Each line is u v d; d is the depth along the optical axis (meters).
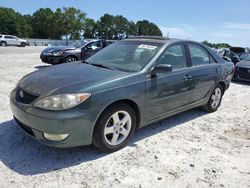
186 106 5.03
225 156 4.04
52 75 3.89
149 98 4.11
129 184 3.18
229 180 3.43
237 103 7.20
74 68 4.26
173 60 4.64
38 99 3.35
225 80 6.07
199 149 4.19
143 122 4.19
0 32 80.81
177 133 4.73
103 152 3.83
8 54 18.48
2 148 3.75
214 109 6.08
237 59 14.45
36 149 3.78
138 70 4.06
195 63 5.18
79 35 82.19
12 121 4.67
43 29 88.00
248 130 5.17
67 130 3.30
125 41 5.11
